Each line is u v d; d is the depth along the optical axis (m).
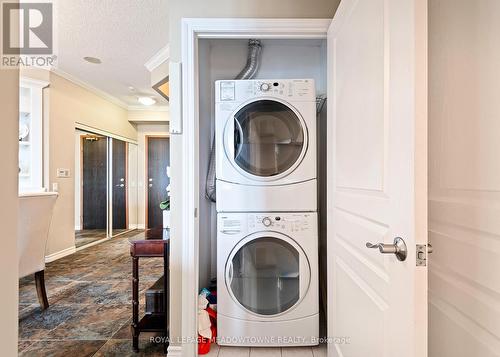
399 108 0.77
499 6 0.70
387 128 0.84
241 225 1.65
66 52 2.88
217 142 1.68
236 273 1.68
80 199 4.59
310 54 2.19
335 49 1.38
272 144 1.70
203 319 1.66
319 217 2.16
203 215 1.99
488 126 0.73
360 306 1.06
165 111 5.33
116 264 3.32
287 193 1.65
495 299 0.70
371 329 0.96
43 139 3.34
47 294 2.43
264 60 2.18
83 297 2.37
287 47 2.18
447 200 0.89
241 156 1.69
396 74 0.79
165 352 1.63
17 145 0.53
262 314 1.66
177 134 1.54
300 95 1.66
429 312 0.98
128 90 4.20
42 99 3.34
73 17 2.21
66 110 3.68
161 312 1.78
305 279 1.64
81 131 4.13
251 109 1.69
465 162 0.81
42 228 2.06
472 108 0.79
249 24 1.51
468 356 0.80
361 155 1.04
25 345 1.70
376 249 0.92
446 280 0.89
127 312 2.11
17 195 0.53
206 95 2.05
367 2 0.98
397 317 0.77
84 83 3.88
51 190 3.43
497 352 0.70
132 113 5.30
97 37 2.57
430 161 0.97
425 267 0.70
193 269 1.54
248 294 1.68
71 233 3.78
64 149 3.64
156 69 3.09
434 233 0.96
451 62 0.87
